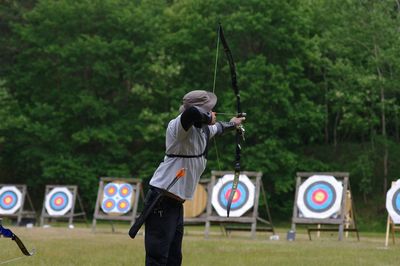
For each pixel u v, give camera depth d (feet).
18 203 118.62
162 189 25.86
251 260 47.91
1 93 155.94
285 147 160.04
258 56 152.35
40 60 164.96
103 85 167.02
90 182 157.38
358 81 145.48
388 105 153.69
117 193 96.07
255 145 153.99
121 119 163.22
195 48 162.71
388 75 154.10
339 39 152.76
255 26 151.43
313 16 170.60
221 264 44.83
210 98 26.66
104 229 106.52
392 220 74.02
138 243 64.90
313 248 61.62
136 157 161.17
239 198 83.51
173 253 27.17
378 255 53.83
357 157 161.17
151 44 163.94
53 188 114.11
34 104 170.81
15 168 174.29
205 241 71.72
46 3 163.73
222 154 153.28
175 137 25.72
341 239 78.64
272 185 159.12
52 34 167.73
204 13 164.35
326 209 80.69
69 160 156.76
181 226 27.20
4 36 181.88
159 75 157.38
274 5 155.53
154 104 166.81
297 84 158.92
